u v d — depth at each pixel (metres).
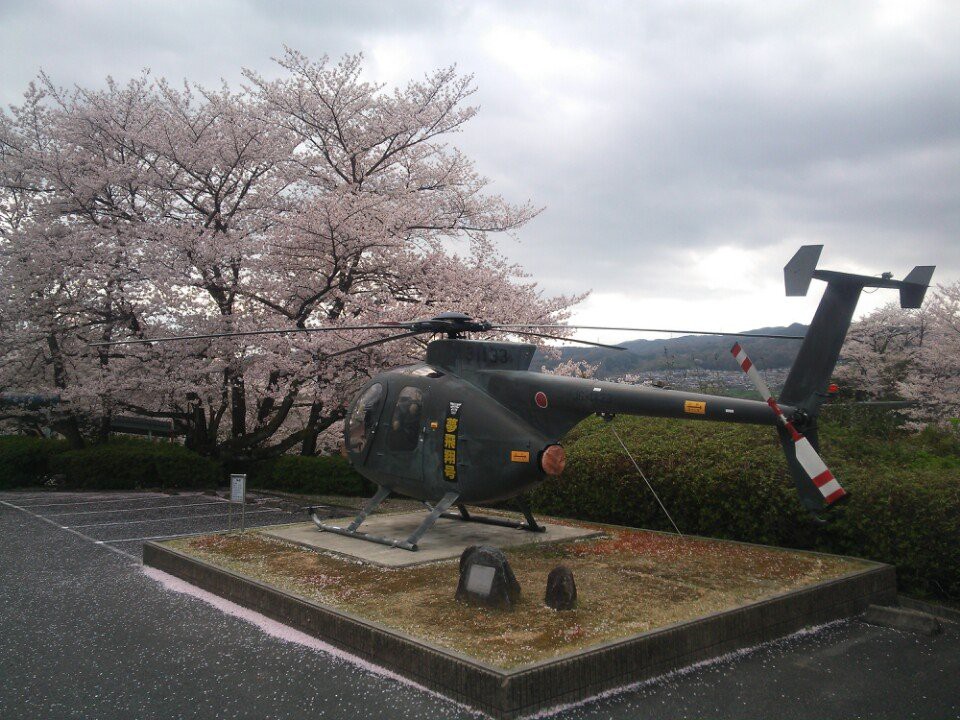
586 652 4.37
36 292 15.08
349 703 4.26
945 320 16.44
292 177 15.75
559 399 7.23
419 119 15.62
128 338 15.30
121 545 8.92
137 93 14.61
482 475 7.48
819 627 5.84
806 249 5.67
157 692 4.44
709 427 9.80
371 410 8.57
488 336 14.27
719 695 4.43
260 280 14.51
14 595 6.60
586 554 7.41
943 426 13.55
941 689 4.58
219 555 7.39
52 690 4.48
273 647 5.20
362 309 14.23
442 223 15.87
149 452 15.04
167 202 15.10
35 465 15.72
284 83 15.47
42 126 15.50
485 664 4.20
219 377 14.52
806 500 6.14
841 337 6.10
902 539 6.87
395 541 7.71
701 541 8.12
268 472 15.04
